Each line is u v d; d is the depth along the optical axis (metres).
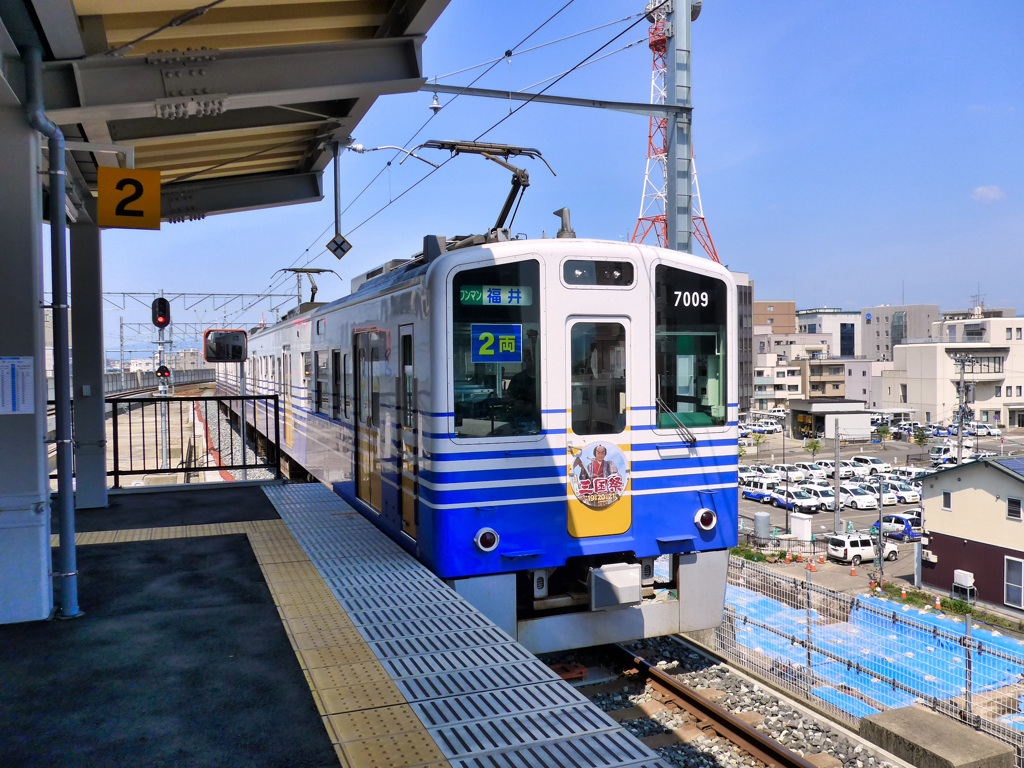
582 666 6.70
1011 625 25.12
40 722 3.15
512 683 3.52
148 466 17.94
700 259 6.12
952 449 62.66
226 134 6.22
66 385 4.54
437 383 5.37
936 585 29.70
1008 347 78.06
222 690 3.46
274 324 16.56
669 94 22.27
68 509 4.55
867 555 34.38
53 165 4.41
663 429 6.00
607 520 5.82
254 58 4.92
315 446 11.12
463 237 6.88
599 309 5.75
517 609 6.02
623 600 5.73
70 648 4.01
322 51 5.05
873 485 48.66
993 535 27.52
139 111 4.77
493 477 5.49
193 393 44.41
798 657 12.45
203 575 5.44
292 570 5.56
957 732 6.73
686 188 21.06
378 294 7.12
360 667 3.72
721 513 6.23
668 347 6.01
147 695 3.41
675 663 7.42
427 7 4.68
